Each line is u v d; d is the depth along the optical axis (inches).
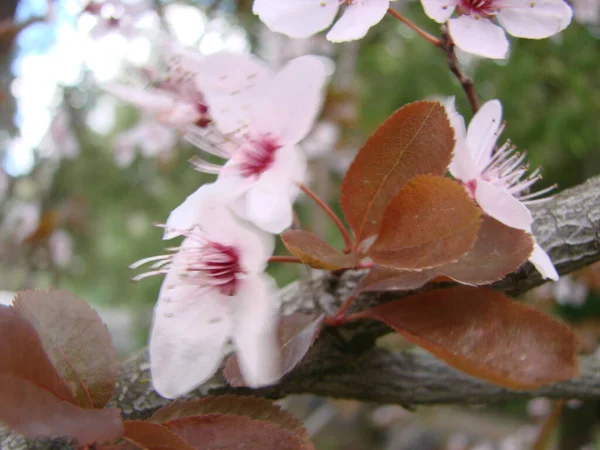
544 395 4.8
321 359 4.0
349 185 3.4
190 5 9.6
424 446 20.7
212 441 3.0
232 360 3.3
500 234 3.3
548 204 4.1
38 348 2.7
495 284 3.8
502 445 14.7
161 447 2.8
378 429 20.7
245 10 10.6
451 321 3.1
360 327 3.9
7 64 9.3
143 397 3.7
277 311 3.9
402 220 3.2
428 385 4.3
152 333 3.1
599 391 4.9
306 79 3.2
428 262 3.0
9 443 3.3
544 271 3.3
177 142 12.0
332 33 3.3
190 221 3.0
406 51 15.8
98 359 3.2
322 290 3.9
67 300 3.3
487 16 3.6
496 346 2.9
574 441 10.1
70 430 2.6
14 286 13.6
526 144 14.1
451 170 3.5
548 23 3.6
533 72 13.4
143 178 17.4
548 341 2.9
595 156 14.7
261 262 3.0
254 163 3.2
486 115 3.9
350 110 12.6
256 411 3.2
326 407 13.7
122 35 6.2
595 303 13.2
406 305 3.3
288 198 2.9
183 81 3.8
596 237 3.8
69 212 13.3
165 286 3.2
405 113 3.3
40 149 13.4
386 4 3.4
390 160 3.4
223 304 3.1
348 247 3.5
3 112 10.7
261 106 3.3
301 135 3.2
